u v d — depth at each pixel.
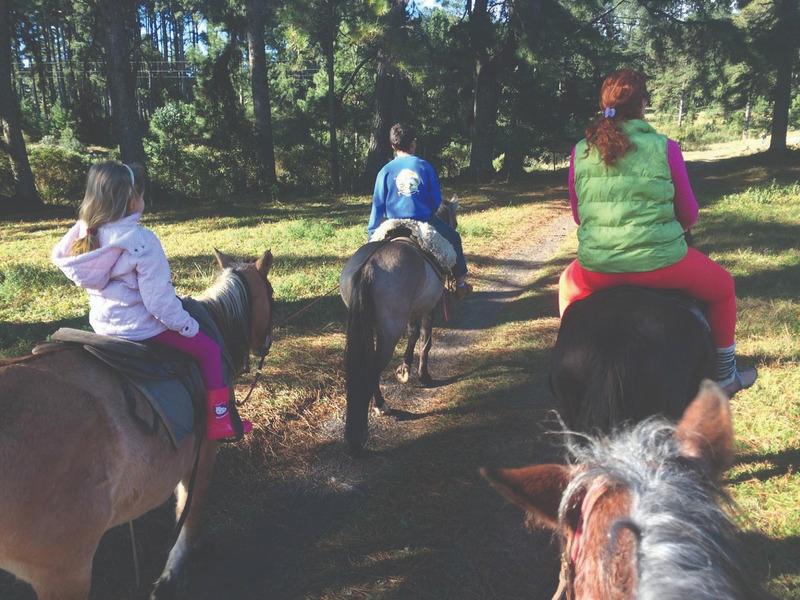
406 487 4.98
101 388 2.82
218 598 3.85
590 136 3.33
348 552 4.24
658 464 1.43
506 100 32.72
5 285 10.25
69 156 28.78
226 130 29.19
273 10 27.88
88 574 2.75
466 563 4.08
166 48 75.81
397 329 5.59
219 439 3.59
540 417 6.07
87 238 2.95
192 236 16.20
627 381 2.96
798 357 6.89
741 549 1.31
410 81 29.47
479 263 12.95
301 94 49.62
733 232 13.88
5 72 24.19
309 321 8.84
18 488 2.45
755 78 32.22
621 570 1.22
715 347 3.53
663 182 3.25
